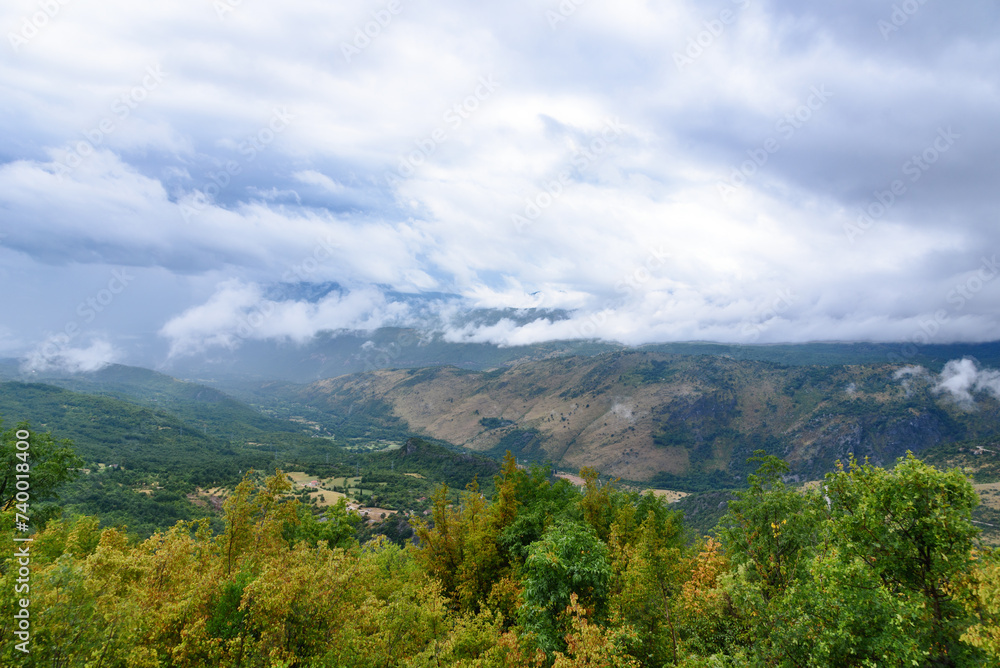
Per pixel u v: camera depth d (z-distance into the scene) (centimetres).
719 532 2897
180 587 2314
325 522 6012
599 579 2748
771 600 2002
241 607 2131
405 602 2686
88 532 3828
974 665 1556
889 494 1838
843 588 1705
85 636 1698
